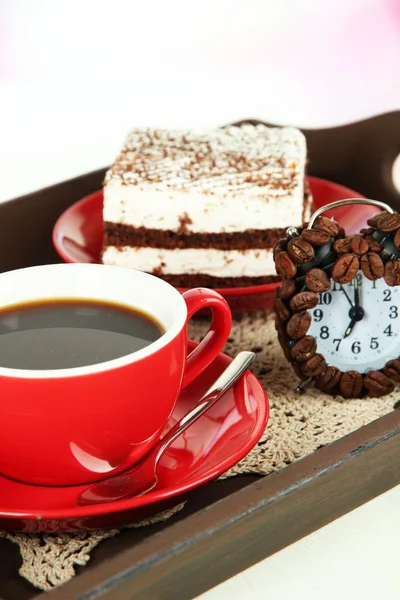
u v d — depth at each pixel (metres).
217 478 0.78
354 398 0.85
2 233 1.02
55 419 0.73
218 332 0.80
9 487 0.76
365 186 1.11
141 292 0.78
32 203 1.05
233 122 1.20
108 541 0.75
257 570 0.79
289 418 0.83
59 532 0.75
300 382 0.86
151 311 0.78
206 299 0.78
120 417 0.74
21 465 0.75
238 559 0.75
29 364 0.74
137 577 0.71
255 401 0.79
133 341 0.76
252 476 0.79
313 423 0.83
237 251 1.00
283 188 0.98
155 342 0.74
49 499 0.76
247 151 1.03
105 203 0.99
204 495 0.78
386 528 0.81
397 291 0.84
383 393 0.85
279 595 0.77
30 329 0.77
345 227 1.01
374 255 0.83
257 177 0.99
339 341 0.84
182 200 0.99
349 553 0.80
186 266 1.01
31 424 0.73
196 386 0.82
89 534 0.76
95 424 0.74
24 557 0.74
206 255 1.00
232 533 0.74
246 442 0.76
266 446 0.81
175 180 0.99
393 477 0.79
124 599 0.71
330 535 0.81
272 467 0.79
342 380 0.84
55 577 0.73
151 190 0.98
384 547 0.80
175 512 0.77
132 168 1.00
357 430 0.79
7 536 0.75
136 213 0.99
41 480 0.76
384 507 0.82
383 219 0.83
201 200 0.98
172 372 0.75
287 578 0.78
